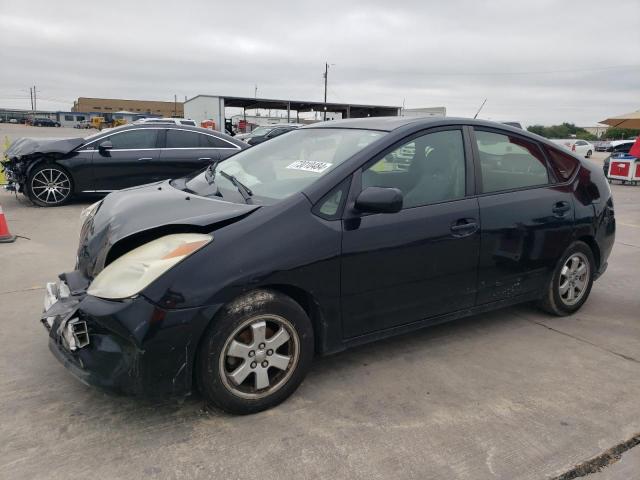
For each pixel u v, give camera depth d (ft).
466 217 11.34
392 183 10.60
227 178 11.54
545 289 13.57
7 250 19.65
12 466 7.76
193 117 125.39
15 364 10.82
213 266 8.43
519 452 8.45
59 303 9.16
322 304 9.62
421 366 11.29
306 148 11.76
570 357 11.94
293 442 8.53
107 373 8.32
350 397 9.94
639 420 9.43
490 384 10.61
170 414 9.20
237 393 8.97
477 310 12.17
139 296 8.11
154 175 30.09
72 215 26.81
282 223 9.18
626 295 16.44
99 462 7.91
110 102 334.65
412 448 8.48
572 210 13.48
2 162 30.83
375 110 134.41
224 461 8.02
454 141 11.79
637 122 54.80
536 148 13.33
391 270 10.31
